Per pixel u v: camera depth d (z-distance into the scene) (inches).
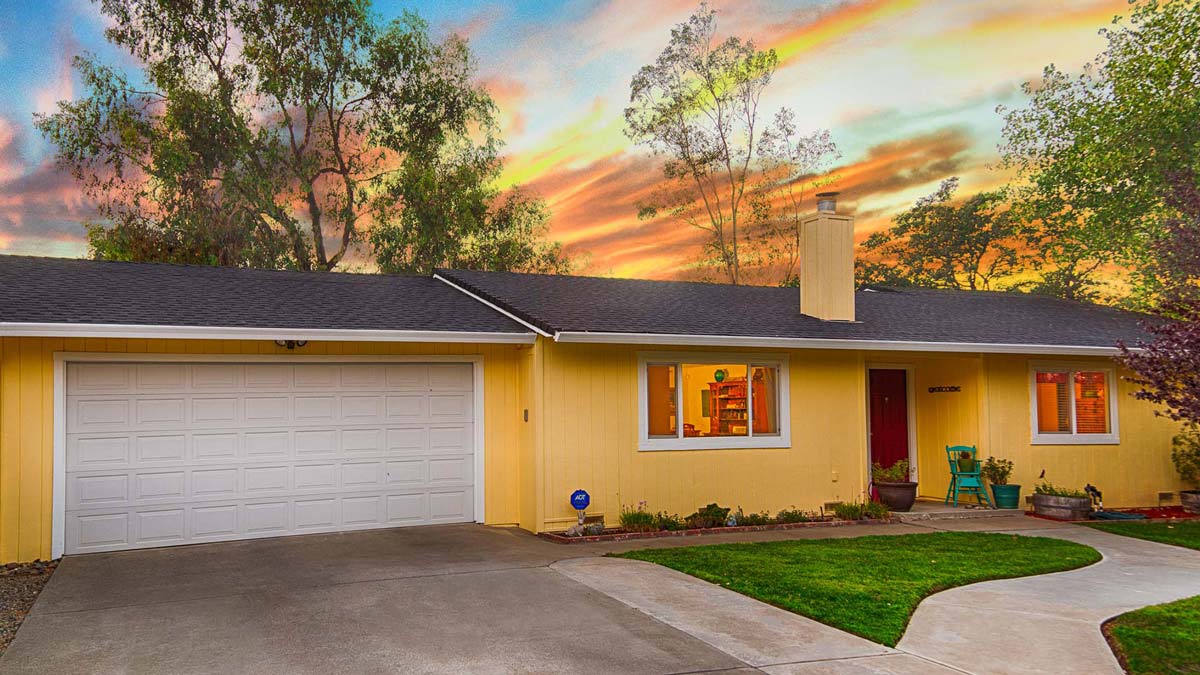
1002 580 327.9
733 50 1210.0
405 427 426.3
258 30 1113.4
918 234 1174.3
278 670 209.8
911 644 243.3
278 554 356.2
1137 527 477.7
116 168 1042.7
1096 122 943.7
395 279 532.4
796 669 218.4
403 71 1167.0
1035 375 558.3
